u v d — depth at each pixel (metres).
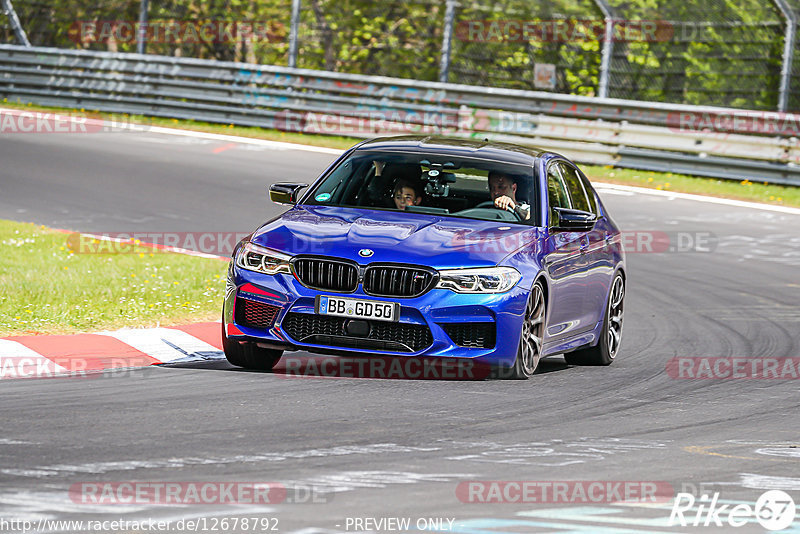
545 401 25.33
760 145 68.00
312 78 79.56
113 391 24.33
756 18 76.31
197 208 54.31
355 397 24.64
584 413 24.38
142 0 87.12
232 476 18.05
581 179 33.03
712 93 79.38
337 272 25.92
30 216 50.69
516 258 26.86
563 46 83.19
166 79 83.44
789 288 43.94
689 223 56.56
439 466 19.27
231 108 81.38
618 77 81.75
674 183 67.00
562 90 83.56
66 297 34.03
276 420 22.12
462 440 21.22
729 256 49.75
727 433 23.17
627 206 60.03
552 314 28.52
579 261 29.98
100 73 85.75
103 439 20.06
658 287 43.59
